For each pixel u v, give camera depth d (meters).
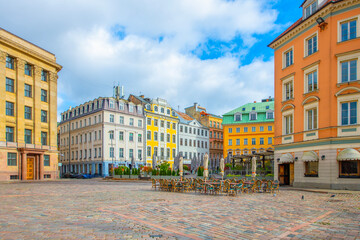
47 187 24.27
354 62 21.77
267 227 8.06
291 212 10.67
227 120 69.25
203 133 78.75
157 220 8.81
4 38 35.25
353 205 12.85
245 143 66.56
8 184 29.16
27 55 39.03
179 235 7.01
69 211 10.38
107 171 54.75
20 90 37.69
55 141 43.03
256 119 66.31
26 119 38.72
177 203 12.91
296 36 27.14
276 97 30.06
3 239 6.45
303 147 25.03
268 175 30.83
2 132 35.03
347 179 21.09
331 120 22.30
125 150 58.38
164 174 39.09
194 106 84.12
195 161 41.16
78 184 29.78
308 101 24.83
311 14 24.59
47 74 42.88
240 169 37.06
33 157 38.84
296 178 25.58
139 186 26.19
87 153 59.38
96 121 57.31
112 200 14.04
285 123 28.53
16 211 10.36
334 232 7.56
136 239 6.56
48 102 42.62
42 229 7.44
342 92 21.86
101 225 7.98
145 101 66.12
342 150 21.48
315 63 24.08
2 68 35.47
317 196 17.14
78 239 6.50
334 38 22.75
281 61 29.55
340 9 22.53
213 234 7.18
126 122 59.41
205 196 16.33
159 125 66.44
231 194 17.02
